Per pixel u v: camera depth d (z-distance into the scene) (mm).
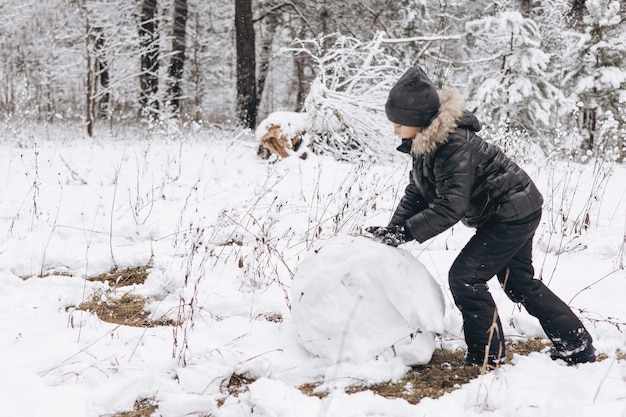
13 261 4672
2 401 2723
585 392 2750
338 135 9734
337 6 15547
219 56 20219
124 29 16219
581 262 4789
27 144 10898
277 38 19828
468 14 16969
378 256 3014
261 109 22797
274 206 6301
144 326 3689
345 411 2615
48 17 18359
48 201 6598
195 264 4578
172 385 2895
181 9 17984
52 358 3158
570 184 7816
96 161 9297
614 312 3746
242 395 2754
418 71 2914
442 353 3334
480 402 2707
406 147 3141
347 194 5469
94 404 2770
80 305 4004
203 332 3521
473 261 2992
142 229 5484
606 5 12516
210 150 10492
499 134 7961
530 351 3363
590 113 13195
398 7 15266
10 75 18141
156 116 16547
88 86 13641
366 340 3020
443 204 2854
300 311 3127
